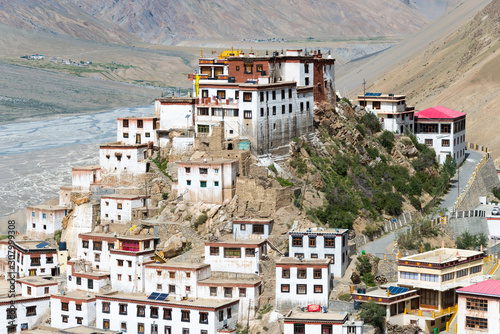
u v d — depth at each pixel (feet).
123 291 536.42
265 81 600.80
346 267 515.50
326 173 605.31
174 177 592.19
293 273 488.85
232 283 502.79
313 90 639.76
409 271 477.77
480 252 498.69
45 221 620.08
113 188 607.78
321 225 553.23
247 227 534.78
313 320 458.91
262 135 581.53
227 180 550.77
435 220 566.77
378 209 597.11
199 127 599.98
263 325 488.02
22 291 563.07
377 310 456.86
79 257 570.46
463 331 445.78
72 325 533.55
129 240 542.16
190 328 491.72
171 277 516.73
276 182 557.33
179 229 548.72
